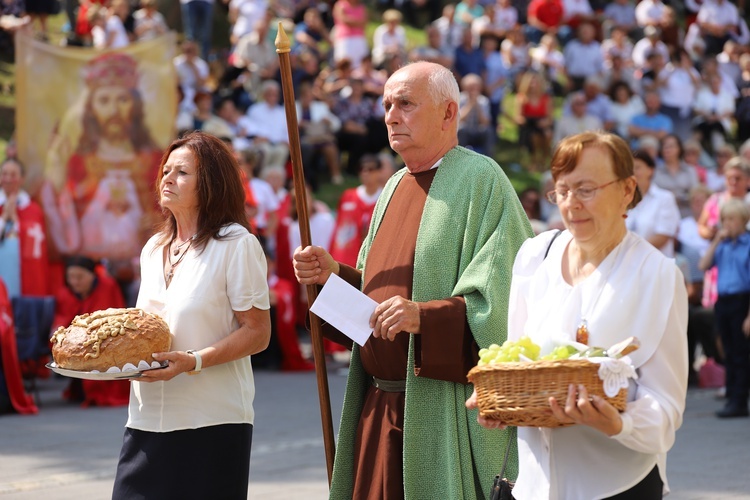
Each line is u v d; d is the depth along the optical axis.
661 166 31.94
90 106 24.92
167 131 25.31
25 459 15.91
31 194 24.50
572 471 6.79
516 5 47.50
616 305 6.71
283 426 18.47
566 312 6.84
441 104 9.52
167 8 43.44
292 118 9.46
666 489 7.04
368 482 9.48
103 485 14.35
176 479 8.84
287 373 25.09
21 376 20.16
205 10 39.47
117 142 24.95
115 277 24.70
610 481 6.70
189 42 34.34
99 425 18.72
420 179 9.70
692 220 25.42
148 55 25.30
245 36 36.75
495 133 39.84
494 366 6.46
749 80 43.78
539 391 6.33
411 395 9.12
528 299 7.18
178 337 8.89
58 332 8.75
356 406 9.76
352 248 26.22
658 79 40.22
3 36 38.84
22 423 18.92
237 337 8.90
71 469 15.29
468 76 38.19
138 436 8.99
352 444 9.72
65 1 38.12
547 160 39.50
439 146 9.63
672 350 6.72
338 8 40.06
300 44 38.91
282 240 26.94
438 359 8.85
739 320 19.16
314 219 27.48
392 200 9.86
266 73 35.47
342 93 37.12
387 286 9.48
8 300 20.09
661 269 6.74
